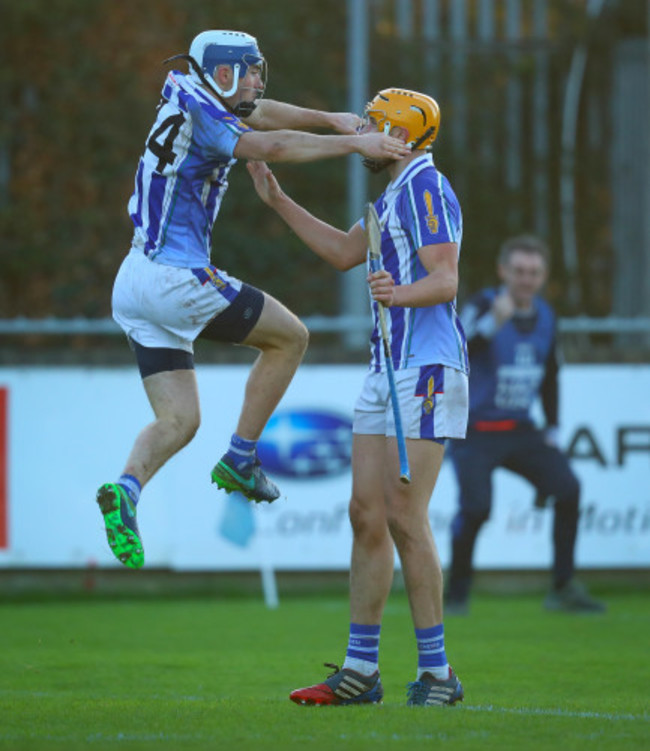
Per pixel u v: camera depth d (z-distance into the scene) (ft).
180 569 126.82
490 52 178.50
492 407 113.39
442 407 63.31
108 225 173.37
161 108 63.82
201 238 64.34
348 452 128.67
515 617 113.19
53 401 126.21
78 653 92.17
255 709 63.05
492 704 67.92
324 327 132.16
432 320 63.87
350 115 67.87
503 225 177.99
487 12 178.60
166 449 63.57
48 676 81.00
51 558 126.00
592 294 179.11
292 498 127.95
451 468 127.65
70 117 172.76
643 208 179.32
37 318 172.14
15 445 125.70
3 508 125.39
